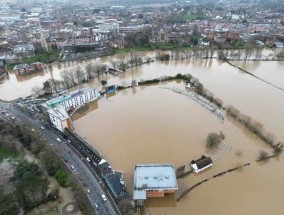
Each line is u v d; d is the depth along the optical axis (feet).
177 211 495.41
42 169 585.63
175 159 629.10
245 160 624.59
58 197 519.60
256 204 507.71
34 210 493.36
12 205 458.09
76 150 651.25
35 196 500.74
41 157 591.37
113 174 556.51
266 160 624.18
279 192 535.60
